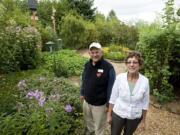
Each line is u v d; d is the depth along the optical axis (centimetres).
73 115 475
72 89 604
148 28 751
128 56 324
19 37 965
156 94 659
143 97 337
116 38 2023
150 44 679
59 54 1284
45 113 412
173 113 599
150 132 493
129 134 357
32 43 1034
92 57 378
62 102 496
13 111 442
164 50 670
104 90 392
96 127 414
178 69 686
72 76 954
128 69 326
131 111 334
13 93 502
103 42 2141
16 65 915
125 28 2036
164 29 663
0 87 507
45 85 609
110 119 364
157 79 685
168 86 668
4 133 384
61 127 397
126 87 331
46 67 1008
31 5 1761
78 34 1923
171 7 663
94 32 2073
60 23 2080
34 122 397
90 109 420
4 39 841
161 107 625
